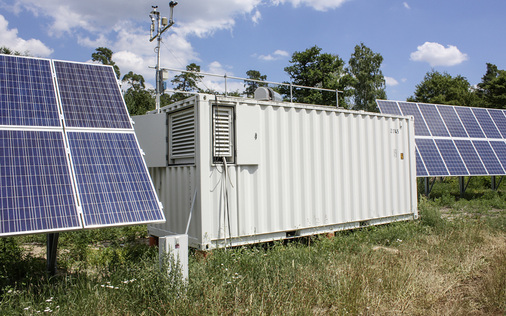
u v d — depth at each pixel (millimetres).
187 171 8227
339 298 5598
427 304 5758
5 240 7613
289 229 9086
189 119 8289
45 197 5195
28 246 9914
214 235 7883
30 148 5625
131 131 6664
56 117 6219
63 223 5031
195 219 7918
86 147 6027
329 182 9945
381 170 11305
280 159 9016
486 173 18000
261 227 8609
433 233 10719
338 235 9703
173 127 8906
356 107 52812
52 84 6703
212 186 7922
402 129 12055
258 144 8586
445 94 58875
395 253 8375
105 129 6457
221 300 5309
